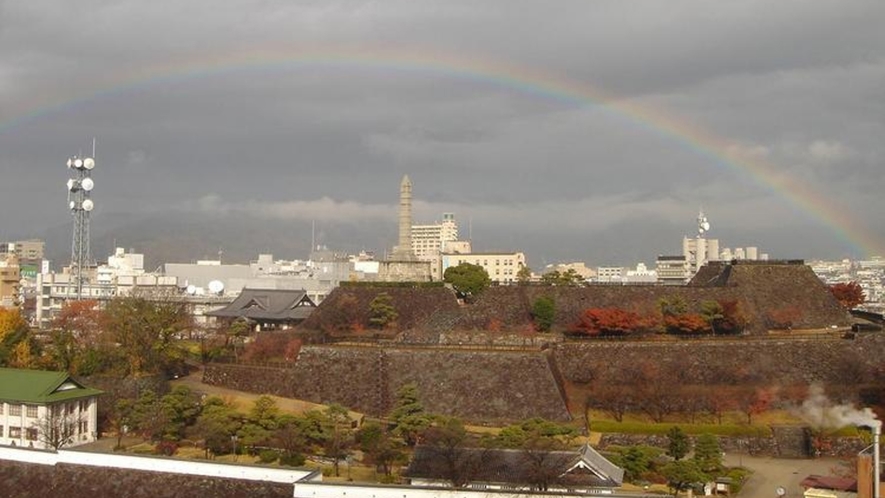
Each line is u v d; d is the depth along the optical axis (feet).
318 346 425.28
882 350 424.05
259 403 353.31
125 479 239.50
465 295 595.47
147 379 429.79
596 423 363.35
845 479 284.82
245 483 233.76
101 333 481.46
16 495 239.71
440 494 226.17
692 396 385.09
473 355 398.01
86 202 640.99
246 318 601.21
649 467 300.40
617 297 495.82
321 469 289.53
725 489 295.07
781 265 526.16
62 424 341.21
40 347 476.95
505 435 307.17
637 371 402.52
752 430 359.46
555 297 491.72
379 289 538.47
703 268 571.69
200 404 359.05
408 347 419.13
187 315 582.35
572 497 230.07
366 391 399.85
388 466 302.04
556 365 407.03
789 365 414.21
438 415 354.13
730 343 419.74
